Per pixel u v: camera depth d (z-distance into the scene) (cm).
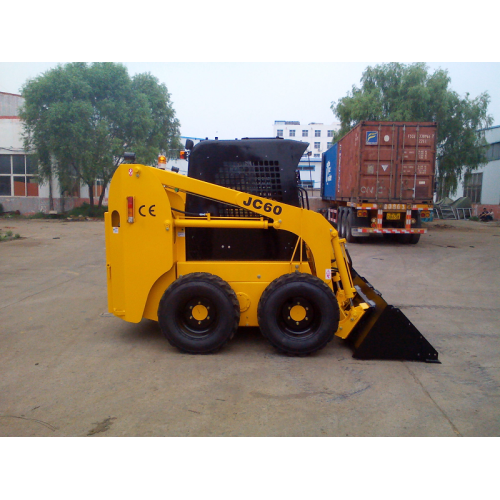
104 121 2739
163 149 3416
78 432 319
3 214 2977
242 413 348
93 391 385
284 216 480
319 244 483
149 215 470
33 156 2767
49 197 3022
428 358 465
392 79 2405
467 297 766
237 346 502
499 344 526
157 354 476
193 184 472
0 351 486
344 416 345
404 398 378
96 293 773
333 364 452
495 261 1162
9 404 361
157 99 3300
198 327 472
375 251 1342
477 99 2300
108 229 486
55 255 1239
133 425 329
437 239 1723
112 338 530
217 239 499
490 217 2891
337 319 462
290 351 464
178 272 489
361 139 1366
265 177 509
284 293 458
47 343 512
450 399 378
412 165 1379
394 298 755
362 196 1389
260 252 501
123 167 468
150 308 494
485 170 3256
